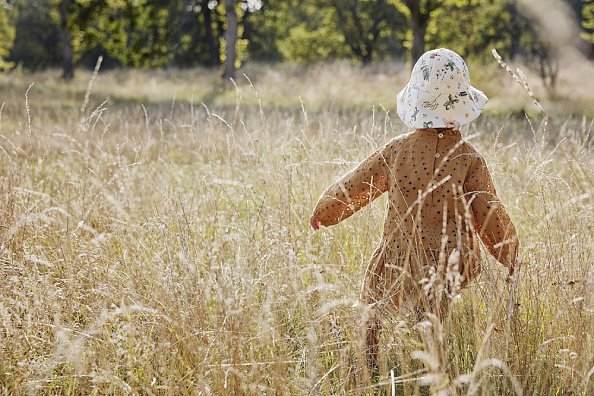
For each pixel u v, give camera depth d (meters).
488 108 15.03
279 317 2.82
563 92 17.27
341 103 16.16
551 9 17.30
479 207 2.66
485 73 19.05
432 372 2.32
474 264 2.71
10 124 9.29
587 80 18.89
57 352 2.50
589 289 2.60
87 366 2.56
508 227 2.65
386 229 2.84
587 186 3.32
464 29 28.55
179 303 2.78
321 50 43.22
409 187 2.74
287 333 2.78
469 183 2.70
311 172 4.24
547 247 2.89
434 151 2.72
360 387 2.43
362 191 2.93
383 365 2.52
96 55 51.00
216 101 16.70
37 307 2.82
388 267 2.72
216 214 3.70
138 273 3.14
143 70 30.17
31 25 54.88
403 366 2.40
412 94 2.81
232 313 2.54
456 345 2.38
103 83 24.30
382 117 7.77
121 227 3.62
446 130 2.75
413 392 2.53
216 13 35.56
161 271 3.01
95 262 3.20
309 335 2.47
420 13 20.14
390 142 2.88
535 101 2.42
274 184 4.13
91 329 2.63
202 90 20.91
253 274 2.89
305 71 25.14
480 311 2.93
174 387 2.40
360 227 3.68
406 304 2.60
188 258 2.95
